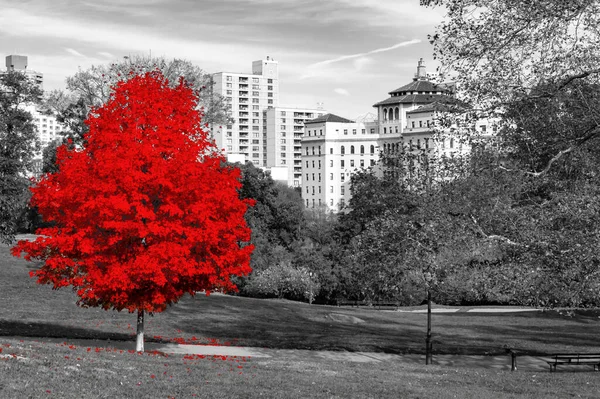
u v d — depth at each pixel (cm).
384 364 3050
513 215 2727
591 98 2714
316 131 19612
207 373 2319
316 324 4531
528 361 3403
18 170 4072
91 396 1730
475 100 2756
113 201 2489
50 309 4288
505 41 2667
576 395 2350
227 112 7038
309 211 12288
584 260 2489
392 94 18250
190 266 2616
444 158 2881
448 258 2847
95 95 6291
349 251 5069
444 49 2761
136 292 2762
